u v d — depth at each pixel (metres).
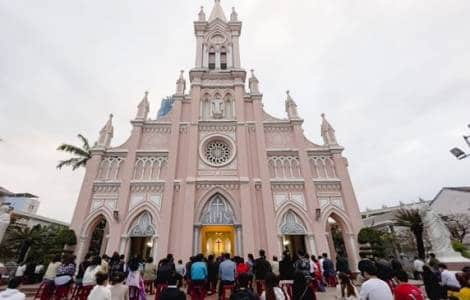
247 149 26.11
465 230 33.59
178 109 27.88
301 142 26.31
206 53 32.62
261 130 27.05
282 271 12.55
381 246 19.89
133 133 26.08
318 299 12.87
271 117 28.58
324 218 22.64
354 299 6.64
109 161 24.62
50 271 11.80
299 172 25.08
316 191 23.89
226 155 26.38
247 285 5.29
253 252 20.94
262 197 23.50
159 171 24.56
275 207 23.22
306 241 21.97
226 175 24.72
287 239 24.59
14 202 56.06
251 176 24.81
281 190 24.02
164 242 20.89
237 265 13.01
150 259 15.26
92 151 24.59
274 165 25.45
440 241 15.95
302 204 23.34
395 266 5.87
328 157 25.73
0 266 18.30
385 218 41.19
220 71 30.53
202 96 29.22
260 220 22.70
